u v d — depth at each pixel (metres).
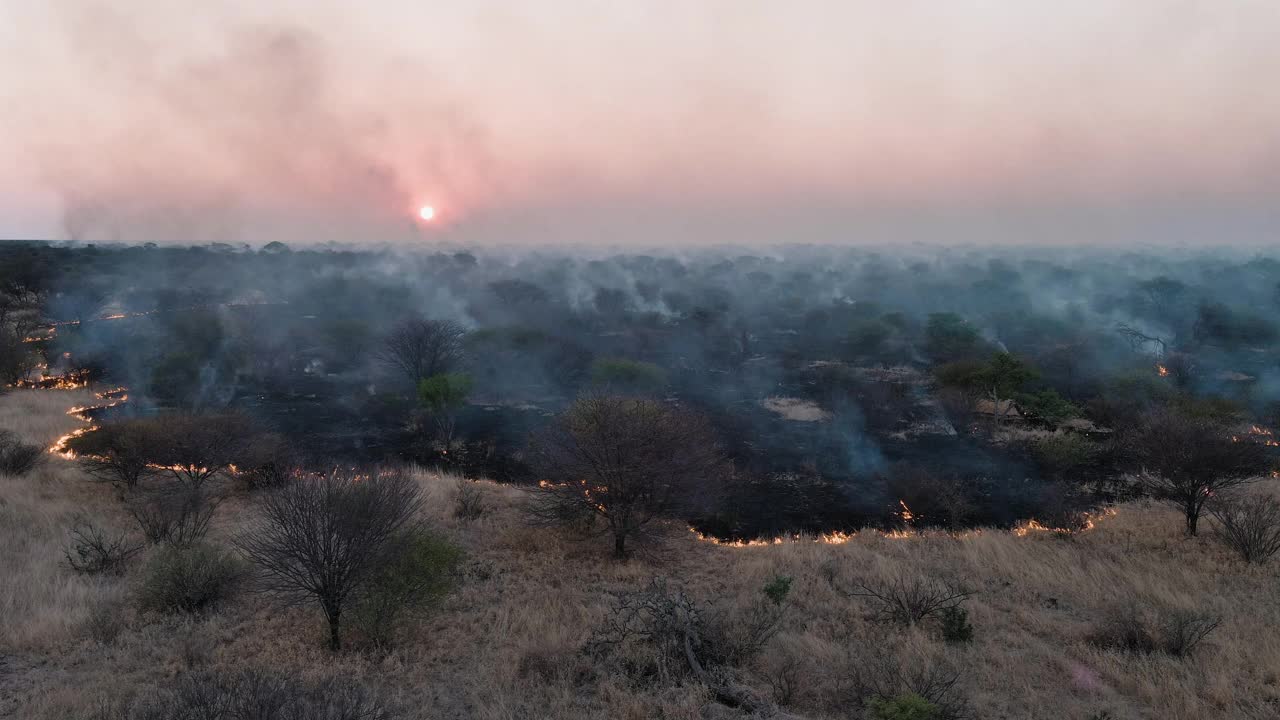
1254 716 8.38
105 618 10.38
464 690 8.80
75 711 7.88
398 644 9.99
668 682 9.01
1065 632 11.16
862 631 11.08
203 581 11.15
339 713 6.95
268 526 12.61
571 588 12.52
